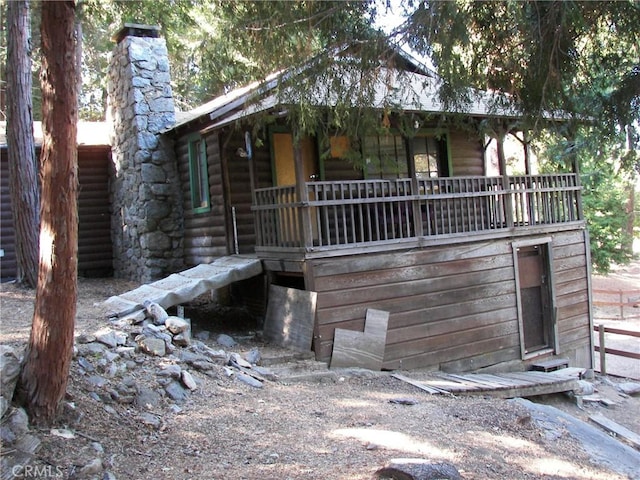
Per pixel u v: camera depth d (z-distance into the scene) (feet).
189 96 66.95
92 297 32.50
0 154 40.81
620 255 71.61
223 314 33.53
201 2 35.24
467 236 30.83
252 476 13.42
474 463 15.44
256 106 23.90
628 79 21.34
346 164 34.71
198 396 18.94
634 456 19.17
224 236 33.22
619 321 60.44
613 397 31.12
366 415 19.08
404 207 30.96
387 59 20.89
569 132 23.63
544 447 17.85
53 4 12.36
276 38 20.52
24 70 32.99
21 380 13.92
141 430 15.42
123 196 41.81
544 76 21.09
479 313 31.09
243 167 33.47
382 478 13.24
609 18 19.79
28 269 32.96
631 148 22.58
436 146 38.11
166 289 27.43
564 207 35.76
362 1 19.86
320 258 26.37
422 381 25.63
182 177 38.73
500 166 32.71
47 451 12.80
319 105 21.56
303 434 16.65
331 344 26.11
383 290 27.81
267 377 22.94
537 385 26.32
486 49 21.18
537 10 18.67
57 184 13.06
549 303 34.78
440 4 18.17
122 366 18.95
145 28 39.70
